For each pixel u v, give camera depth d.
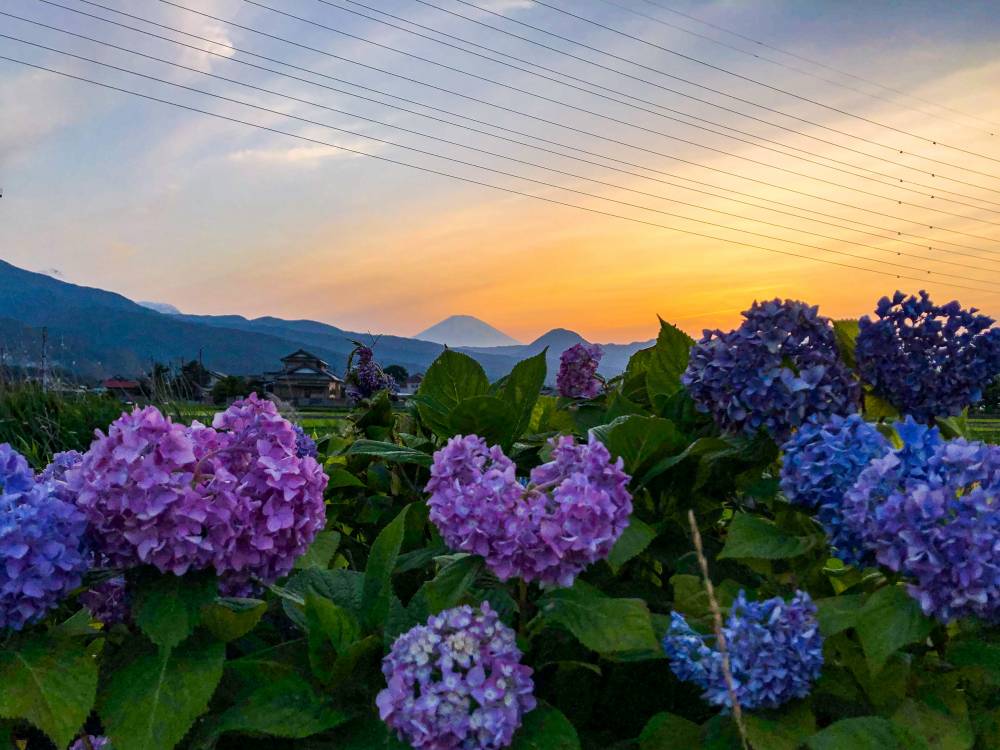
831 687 0.76
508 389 1.15
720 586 0.87
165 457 0.72
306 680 0.73
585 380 1.70
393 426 1.43
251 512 0.75
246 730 0.67
